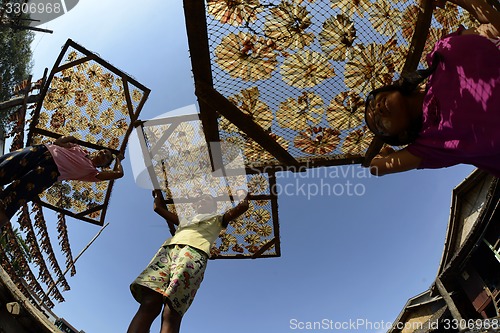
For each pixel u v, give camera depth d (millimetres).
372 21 2689
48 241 5148
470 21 2850
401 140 1700
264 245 4215
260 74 2779
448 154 1562
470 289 12953
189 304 2496
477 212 12219
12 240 4797
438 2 2443
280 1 2480
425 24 2547
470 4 1488
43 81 4246
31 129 4191
